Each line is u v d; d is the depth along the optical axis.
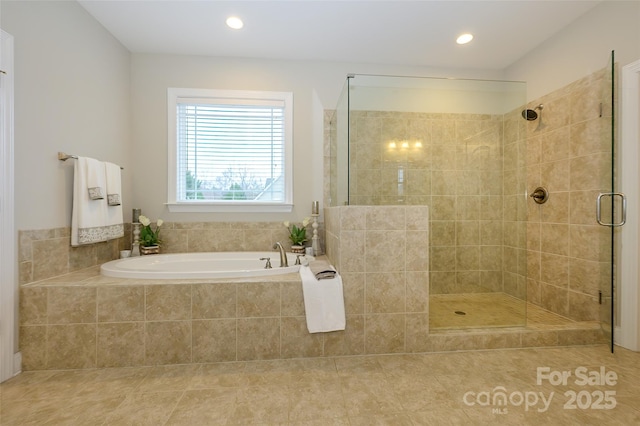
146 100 2.61
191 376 1.57
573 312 2.12
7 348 1.52
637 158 1.77
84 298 1.64
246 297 1.74
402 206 1.85
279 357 1.76
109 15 2.11
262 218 2.74
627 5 1.80
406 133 2.31
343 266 1.82
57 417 1.24
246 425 1.20
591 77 1.99
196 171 2.71
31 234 1.66
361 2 1.96
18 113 1.58
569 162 2.15
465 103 2.39
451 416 1.26
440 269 2.52
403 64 2.82
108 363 1.65
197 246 2.67
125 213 2.54
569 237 2.15
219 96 2.66
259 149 2.77
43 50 1.72
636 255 1.79
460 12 2.06
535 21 2.15
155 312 1.68
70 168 1.94
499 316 2.15
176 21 2.18
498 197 2.42
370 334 1.83
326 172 2.78
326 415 1.26
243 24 2.21
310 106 2.76
